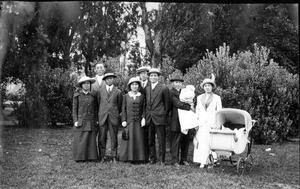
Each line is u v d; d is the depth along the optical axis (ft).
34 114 45.93
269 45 66.33
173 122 27.14
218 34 70.44
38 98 46.57
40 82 46.70
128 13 72.43
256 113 41.45
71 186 20.31
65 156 29.43
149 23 70.95
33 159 27.07
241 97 41.34
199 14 69.82
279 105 42.80
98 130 28.60
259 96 41.42
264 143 42.39
